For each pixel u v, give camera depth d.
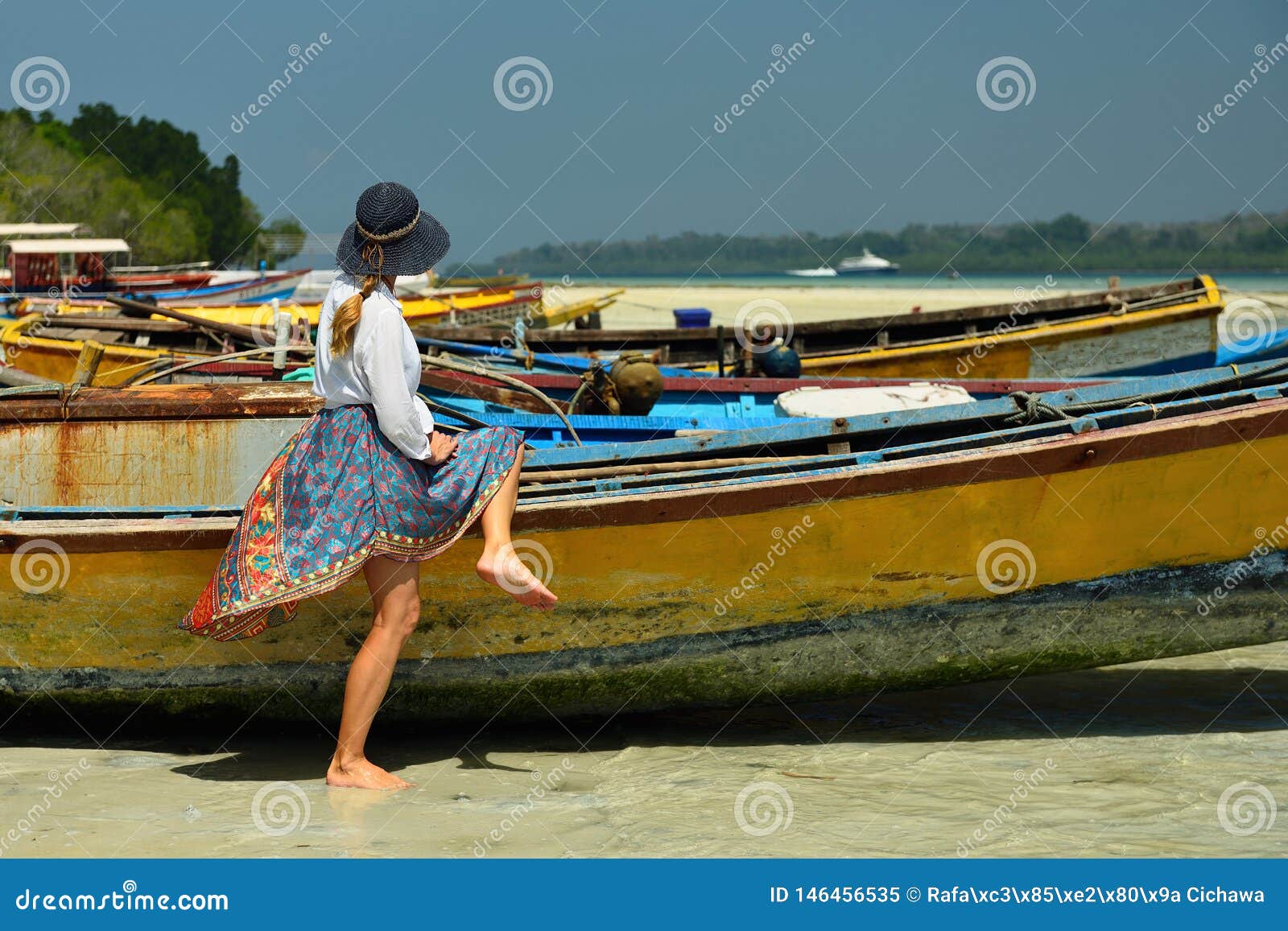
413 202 4.52
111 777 4.90
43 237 41.06
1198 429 5.27
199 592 5.14
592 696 5.47
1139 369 13.32
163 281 35.66
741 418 7.72
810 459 5.52
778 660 5.43
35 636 5.29
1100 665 5.63
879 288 91.25
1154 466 5.29
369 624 5.15
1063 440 5.29
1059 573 5.39
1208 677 6.53
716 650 5.38
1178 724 5.64
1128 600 5.46
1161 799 4.60
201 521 5.19
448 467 4.59
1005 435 5.48
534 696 5.44
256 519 4.50
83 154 57.47
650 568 5.21
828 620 5.37
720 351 11.67
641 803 4.60
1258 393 5.59
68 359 12.60
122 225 54.19
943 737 5.51
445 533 4.58
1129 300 14.19
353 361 4.44
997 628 5.46
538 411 8.08
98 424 5.79
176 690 5.37
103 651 5.29
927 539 5.29
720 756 5.25
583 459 5.81
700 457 5.88
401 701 5.40
